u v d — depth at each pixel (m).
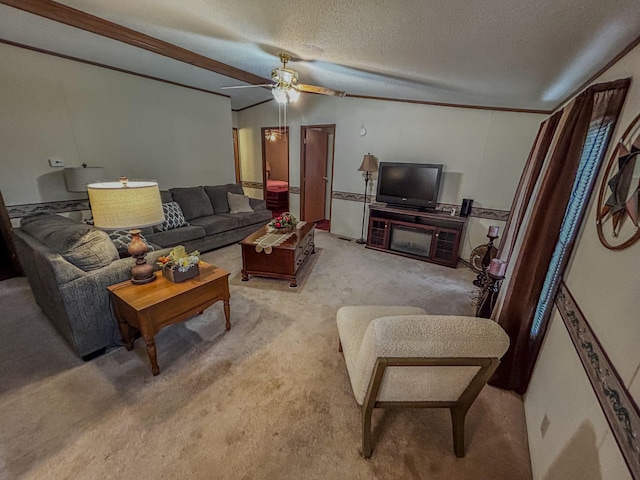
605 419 0.93
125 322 2.02
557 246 1.77
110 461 1.37
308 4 1.48
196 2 1.79
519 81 2.26
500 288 2.51
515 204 2.96
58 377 1.84
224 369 1.96
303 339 2.30
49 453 1.39
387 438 1.54
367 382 1.29
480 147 3.92
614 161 1.26
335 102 4.92
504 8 1.19
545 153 2.19
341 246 4.73
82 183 3.22
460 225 3.84
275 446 1.47
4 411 1.60
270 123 6.00
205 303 2.12
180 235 3.68
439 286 3.35
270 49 2.52
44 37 2.76
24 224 2.38
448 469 1.40
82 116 3.44
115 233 2.48
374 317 1.82
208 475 1.33
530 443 1.50
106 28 2.54
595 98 1.44
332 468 1.38
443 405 1.41
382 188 4.47
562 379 1.33
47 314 2.38
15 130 3.00
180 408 1.65
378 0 1.29
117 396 1.71
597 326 1.11
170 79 4.20
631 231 1.02
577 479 1.00
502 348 1.15
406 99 4.11
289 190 6.05
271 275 3.23
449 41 1.63
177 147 4.55
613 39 1.30
